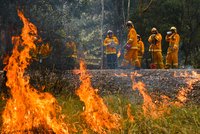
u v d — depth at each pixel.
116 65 18.14
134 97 10.35
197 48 30.52
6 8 17.83
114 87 11.67
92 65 36.03
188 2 29.88
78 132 6.45
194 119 6.95
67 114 7.43
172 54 17.31
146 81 12.30
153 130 6.46
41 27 19.14
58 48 17.47
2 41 16.61
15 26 17.89
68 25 32.44
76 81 12.14
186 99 10.36
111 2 40.03
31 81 10.06
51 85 10.29
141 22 30.45
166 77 12.67
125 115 7.58
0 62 14.73
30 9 19.20
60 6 26.88
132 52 16.25
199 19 29.92
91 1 40.78
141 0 31.09
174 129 6.52
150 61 31.58
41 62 11.80
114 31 37.47
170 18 29.88
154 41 17.70
